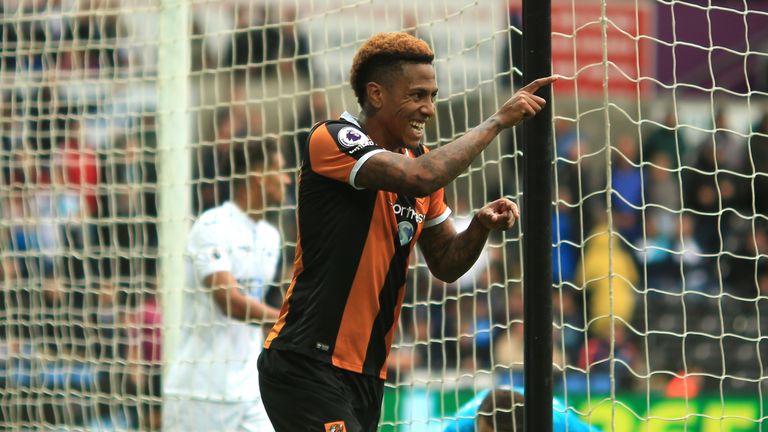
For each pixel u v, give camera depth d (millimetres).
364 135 11695
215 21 29594
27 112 22906
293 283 12328
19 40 23281
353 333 11953
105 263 26094
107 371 23109
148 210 26109
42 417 22297
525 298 12758
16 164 23078
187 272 19984
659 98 36938
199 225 19797
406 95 11844
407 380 26969
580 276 32031
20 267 25344
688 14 37000
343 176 11562
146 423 23250
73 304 25250
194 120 28547
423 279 27719
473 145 11289
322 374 11836
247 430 19844
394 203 12086
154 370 23547
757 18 37344
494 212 12414
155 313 23375
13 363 23781
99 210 22031
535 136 12617
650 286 32656
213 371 19797
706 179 34969
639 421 25375
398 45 11875
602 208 34125
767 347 30109
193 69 29094
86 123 25781
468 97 29188
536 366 12633
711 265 33188
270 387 12133
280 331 12234
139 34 26344
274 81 29984
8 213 25203
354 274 11898
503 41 29344
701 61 37219
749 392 26344
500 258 28734
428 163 11172
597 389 26641
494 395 16344
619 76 35281
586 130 35750
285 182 20031
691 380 27031
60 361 23750
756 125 36969
